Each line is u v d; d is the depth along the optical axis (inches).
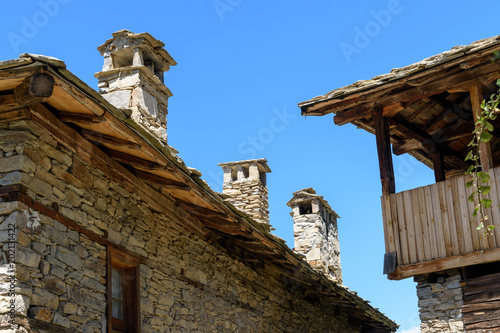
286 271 447.2
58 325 249.6
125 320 300.2
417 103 401.7
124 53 421.4
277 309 456.4
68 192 271.0
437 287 349.7
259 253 419.5
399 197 358.0
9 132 252.5
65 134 271.9
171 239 345.4
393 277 347.9
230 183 558.6
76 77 242.7
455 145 451.5
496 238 323.0
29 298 237.6
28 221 244.8
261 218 541.3
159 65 437.1
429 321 346.6
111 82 409.1
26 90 236.1
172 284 336.8
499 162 467.5
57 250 257.4
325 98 379.9
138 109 396.5
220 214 347.9
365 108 378.9
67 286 258.8
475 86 343.3
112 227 296.8
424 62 351.9
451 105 406.6
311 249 569.0
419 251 344.2
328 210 610.2
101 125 266.7
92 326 269.0
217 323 373.4
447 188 343.6
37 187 253.3
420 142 432.5
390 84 361.4
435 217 343.6
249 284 424.2
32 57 229.3
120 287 304.5
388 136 376.5
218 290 383.2
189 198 339.9
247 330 406.9
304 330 491.8
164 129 420.2
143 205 325.7
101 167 294.7
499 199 325.4
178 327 333.4
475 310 336.2
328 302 551.5
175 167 300.5
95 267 278.8
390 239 354.3
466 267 346.3
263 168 564.7
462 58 339.9
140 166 299.6
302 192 589.9
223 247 401.4
